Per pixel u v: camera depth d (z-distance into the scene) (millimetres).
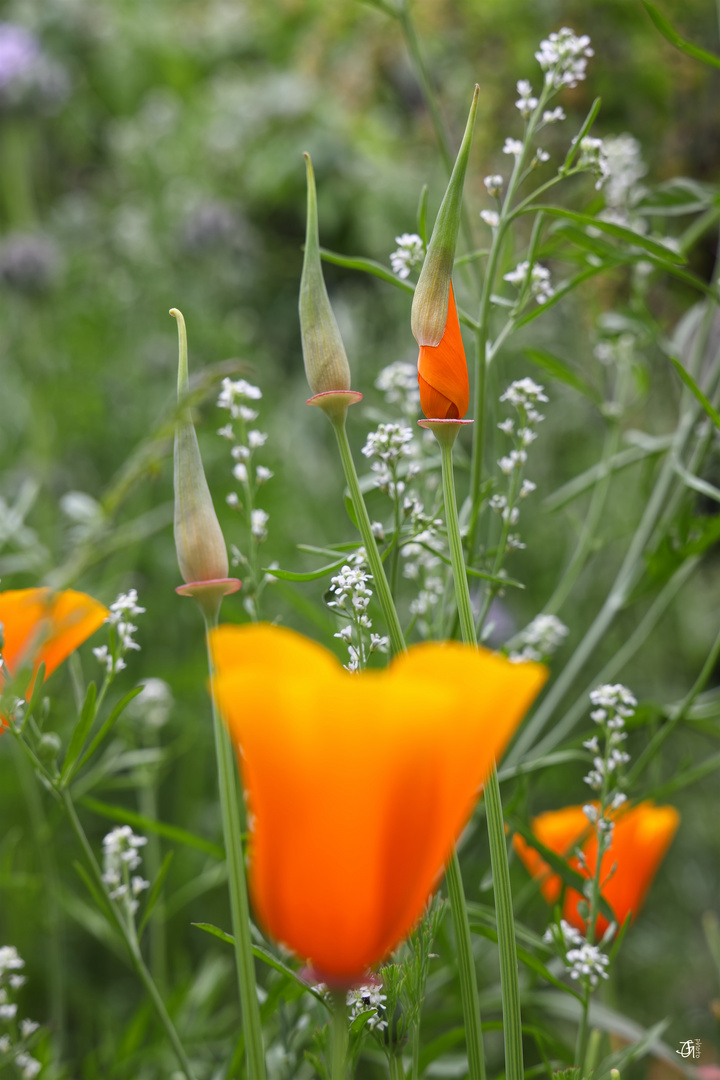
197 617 1097
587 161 507
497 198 519
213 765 1022
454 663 403
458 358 453
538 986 628
